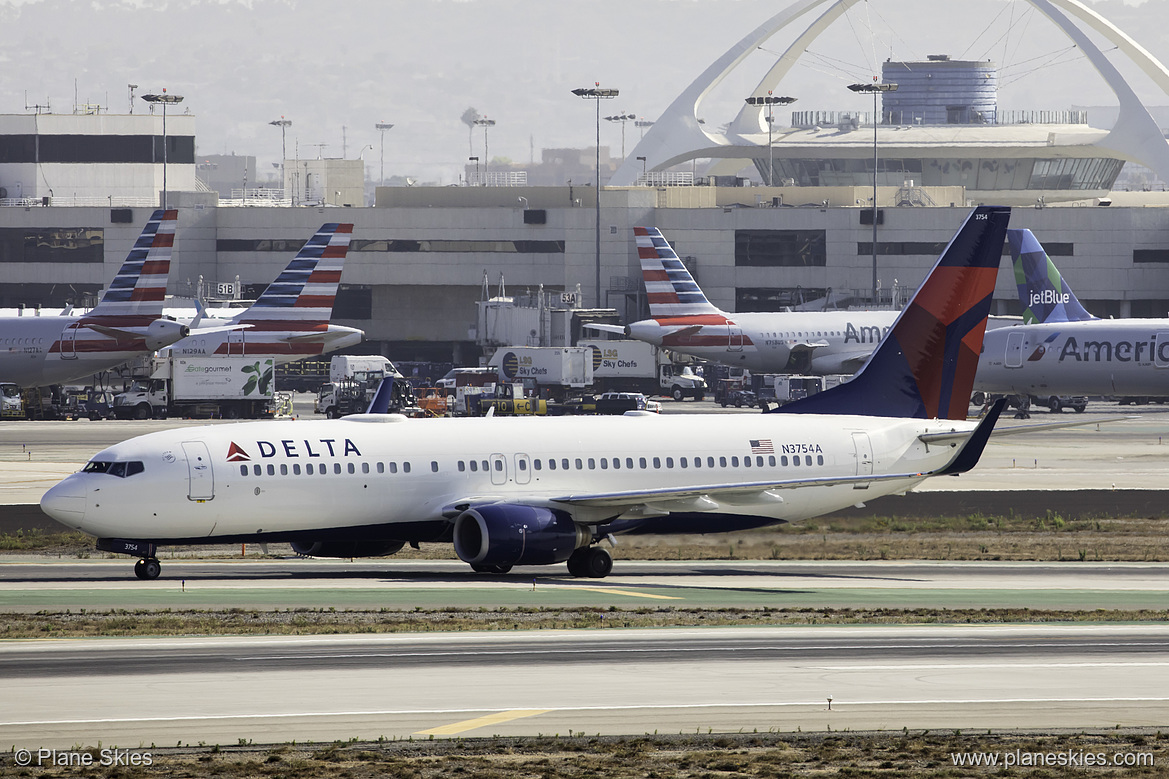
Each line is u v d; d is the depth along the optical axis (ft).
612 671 401.70
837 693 376.07
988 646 450.71
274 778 289.12
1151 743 324.60
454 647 435.94
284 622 480.23
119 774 289.33
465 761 303.27
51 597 536.83
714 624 490.90
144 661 406.62
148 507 587.68
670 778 293.02
